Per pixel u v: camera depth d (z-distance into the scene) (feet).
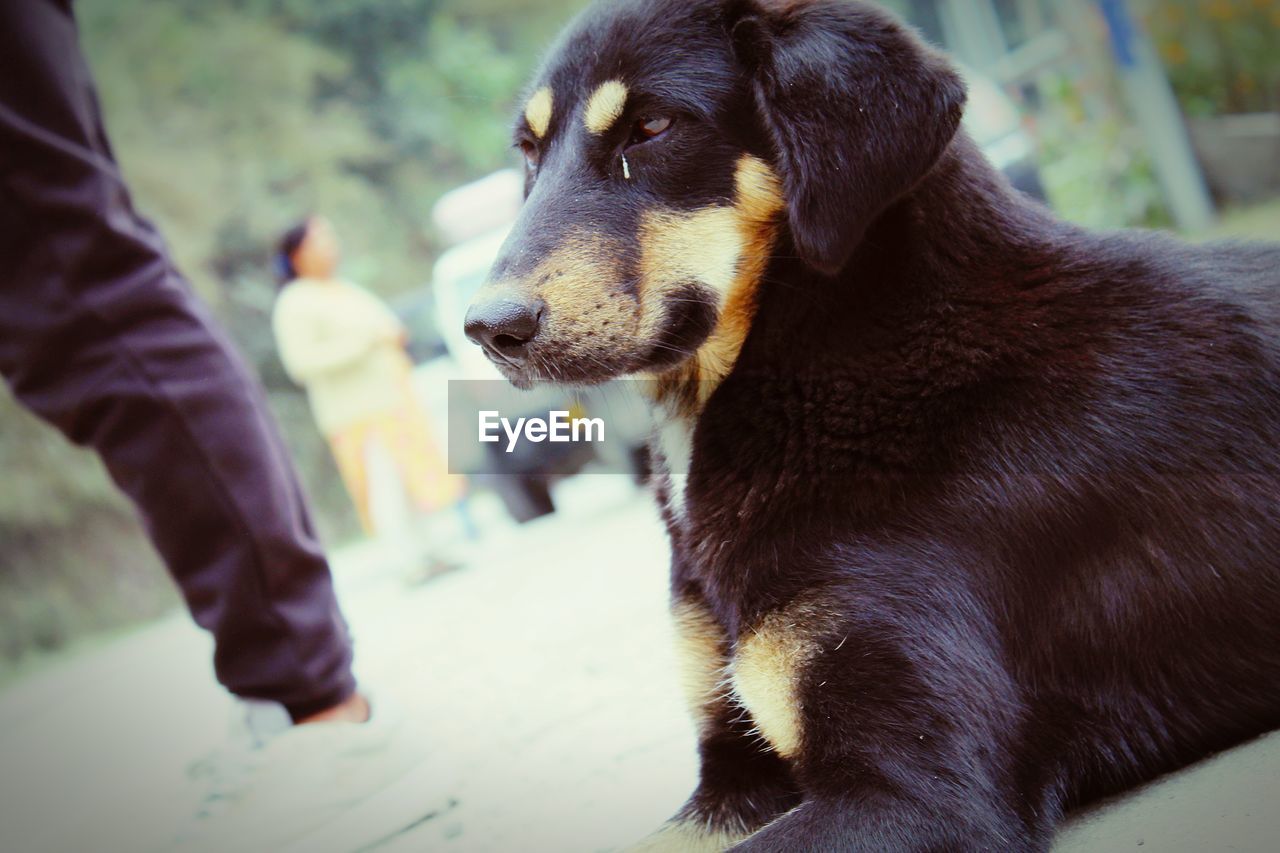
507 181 33.50
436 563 28.89
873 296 8.27
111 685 32.48
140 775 16.90
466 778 11.66
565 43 9.52
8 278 10.55
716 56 8.81
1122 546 7.88
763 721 8.00
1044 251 8.41
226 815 11.02
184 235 69.97
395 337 28.63
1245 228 37.58
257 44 72.23
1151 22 48.73
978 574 7.67
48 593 58.85
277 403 65.16
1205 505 7.95
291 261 27.81
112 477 10.99
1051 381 7.97
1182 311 8.26
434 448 28.71
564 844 9.29
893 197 8.04
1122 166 45.47
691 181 8.77
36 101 10.32
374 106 74.95
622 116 8.91
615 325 8.71
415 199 74.69
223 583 10.98
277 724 11.35
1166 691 7.98
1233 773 7.55
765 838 7.02
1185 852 6.58
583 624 17.57
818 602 7.73
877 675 7.43
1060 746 7.80
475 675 16.26
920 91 8.04
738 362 8.59
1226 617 7.99
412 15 75.41
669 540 9.43
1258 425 8.09
